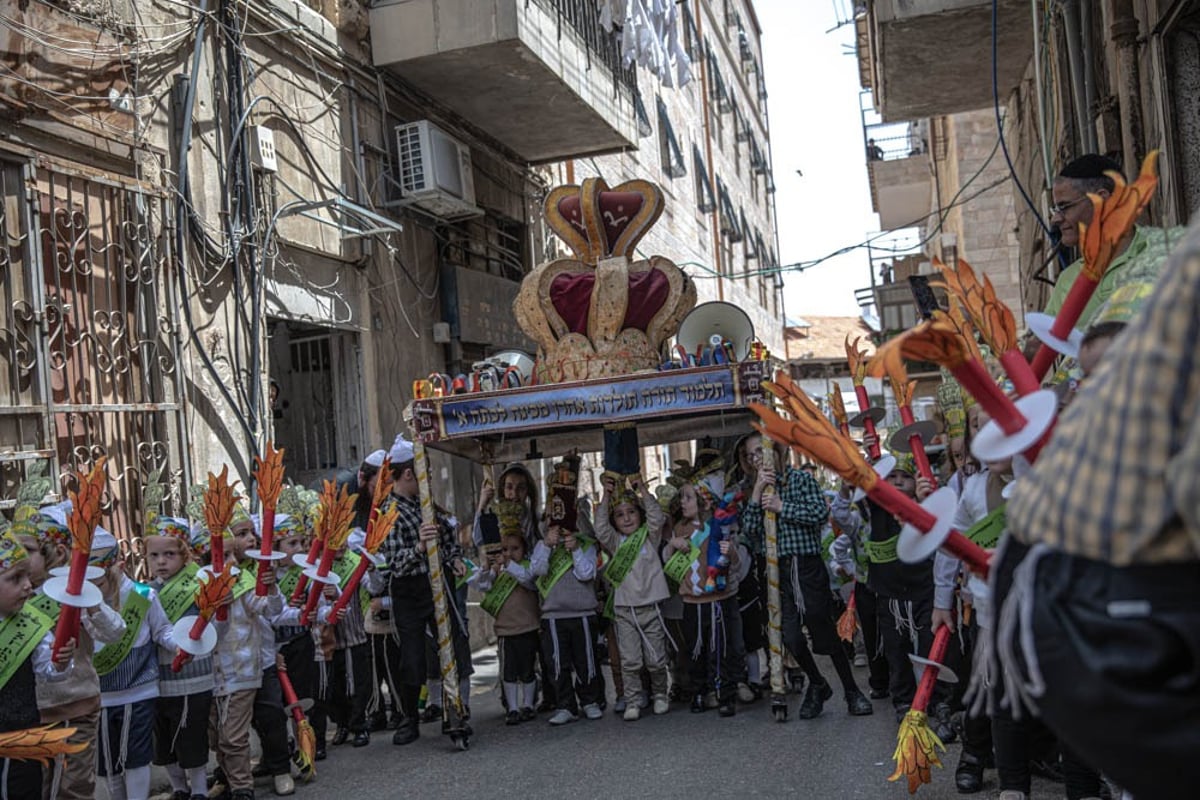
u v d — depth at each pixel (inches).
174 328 319.9
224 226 348.2
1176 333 57.5
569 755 270.8
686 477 356.8
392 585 301.9
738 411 332.5
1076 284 106.0
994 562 77.5
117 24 309.7
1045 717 69.8
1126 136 329.7
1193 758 60.1
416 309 470.6
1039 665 67.1
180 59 335.6
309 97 404.5
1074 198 174.7
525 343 565.6
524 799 234.8
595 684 315.3
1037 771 221.3
